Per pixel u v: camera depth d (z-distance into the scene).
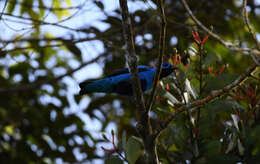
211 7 14.26
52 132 14.71
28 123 14.77
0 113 14.35
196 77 8.02
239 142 6.45
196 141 6.93
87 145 13.85
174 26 12.70
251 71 5.90
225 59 11.17
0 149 14.24
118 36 13.16
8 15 8.74
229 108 6.93
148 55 13.92
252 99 7.07
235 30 13.75
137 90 6.76
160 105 8.38
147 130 6.55
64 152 14.48
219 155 6.42
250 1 13.84
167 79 7.55
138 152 6.67
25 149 14.61
